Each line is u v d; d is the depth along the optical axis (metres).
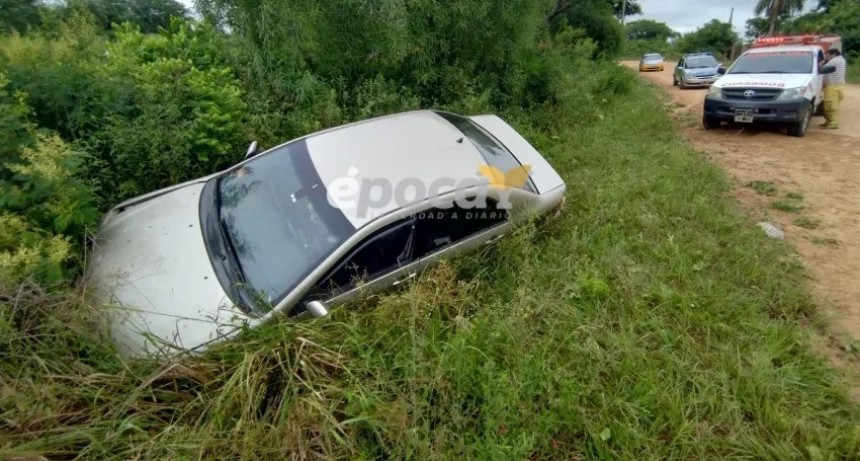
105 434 1.95
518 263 3.46
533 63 8.02
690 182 5.18
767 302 3.32
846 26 22.69
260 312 2.59
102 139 3.99
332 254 2.75
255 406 2.11
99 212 3.47
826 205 5.05
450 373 2.36
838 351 2.99
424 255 3.15
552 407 2.33
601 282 3.23
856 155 6.70
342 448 2.05
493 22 6.51
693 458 2.22
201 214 3.21
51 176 2.84
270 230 2.97
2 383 1.97
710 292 3.28
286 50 5.21
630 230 4.16
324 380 2.28
